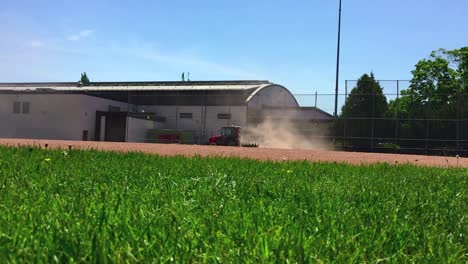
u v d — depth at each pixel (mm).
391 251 1818
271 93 42719
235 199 2914
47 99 39656
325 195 3299
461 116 27188
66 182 3422
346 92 29250
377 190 3795
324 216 2410
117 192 2938
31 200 2553
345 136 29266
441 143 27422
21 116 40250
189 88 42938
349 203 3002
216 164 6094
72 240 1622
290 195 3248
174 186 3482
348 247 1787
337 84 37000
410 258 1711
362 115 28906
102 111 40062
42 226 1863
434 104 27656
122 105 43344
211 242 1790
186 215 2305
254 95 40062
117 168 4773
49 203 2467
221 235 1866
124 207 2428
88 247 1554
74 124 38688
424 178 5293
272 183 3961
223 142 33625
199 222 2131
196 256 1574
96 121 40094
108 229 1845
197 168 5277
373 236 1999
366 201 3139
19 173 3920
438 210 2873
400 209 2795
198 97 41625
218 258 1529
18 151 7090
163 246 1661
